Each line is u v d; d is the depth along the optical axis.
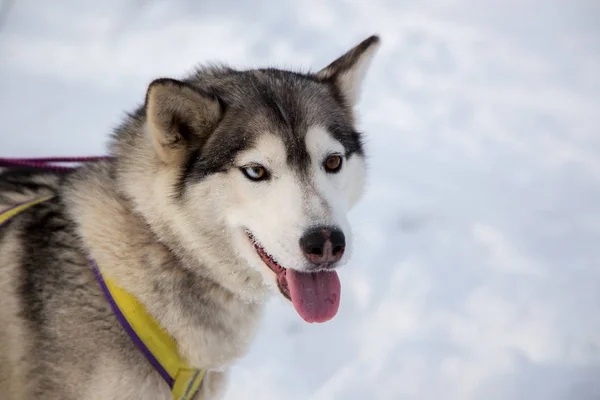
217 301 2.72
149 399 2.63
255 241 2.61
